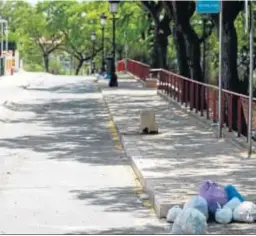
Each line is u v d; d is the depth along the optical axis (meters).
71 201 21.02
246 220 18.12
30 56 168.88
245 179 22.80
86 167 27.16
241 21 58.75
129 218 18.84
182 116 43.56
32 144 33.72
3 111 48.75
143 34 101.69
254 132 31.05
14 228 17.66
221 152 28.95
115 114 45.66
